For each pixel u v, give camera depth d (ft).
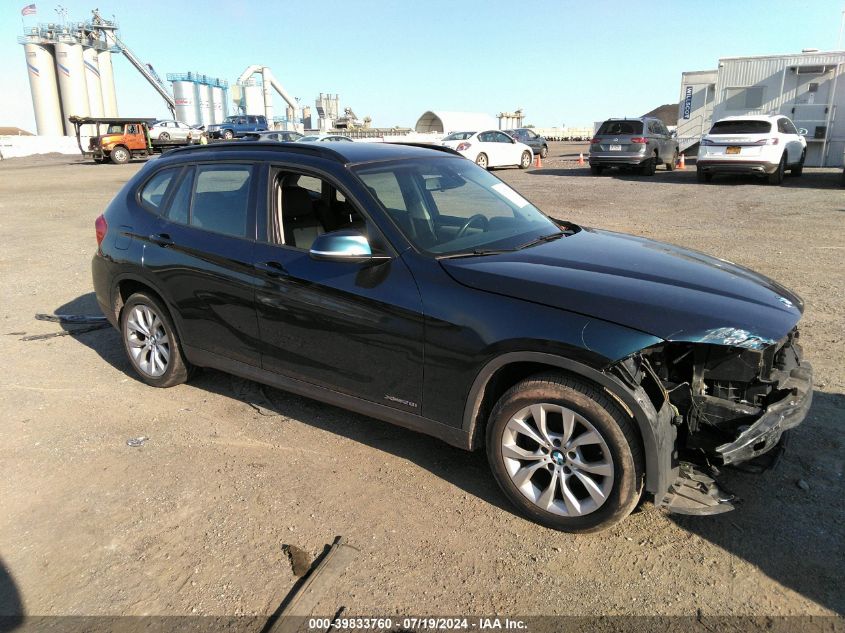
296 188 13.20
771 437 9.04
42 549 9.85
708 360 9.64
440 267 10.64
